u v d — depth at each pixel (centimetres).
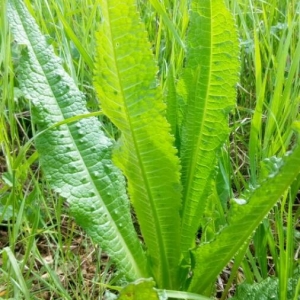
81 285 39
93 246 44
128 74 28
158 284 35
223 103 33
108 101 29
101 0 26
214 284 37
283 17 65
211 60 32
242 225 30
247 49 57
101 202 34
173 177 31
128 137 30
